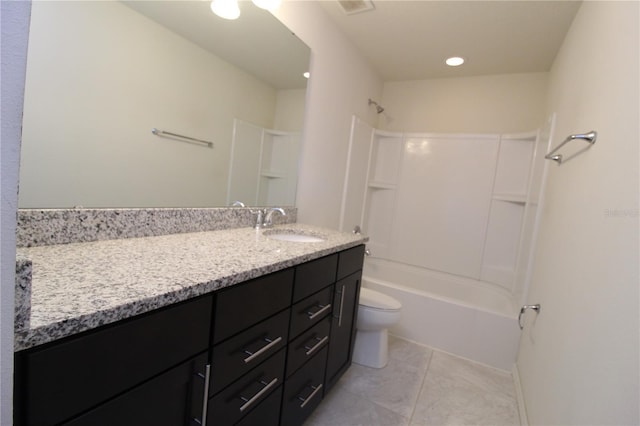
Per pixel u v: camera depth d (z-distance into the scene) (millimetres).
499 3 1813
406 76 3086
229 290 831
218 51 1408
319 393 1451
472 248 2939
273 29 1662
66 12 880
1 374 354
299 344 1219
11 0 332
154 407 666
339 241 1545
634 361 686
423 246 3146
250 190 1696
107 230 1028
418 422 1560
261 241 1296
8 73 333
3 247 344
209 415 816
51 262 760
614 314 813
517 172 2729
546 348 1390
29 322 447
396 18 2062
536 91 2719
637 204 773
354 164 2768
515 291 2434
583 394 937
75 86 922
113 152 1044
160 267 805
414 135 3158
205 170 1423
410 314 2395
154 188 1202
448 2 1850
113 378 579
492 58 2531
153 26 1128
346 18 2107
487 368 2100
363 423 1523
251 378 971
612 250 885
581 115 1422
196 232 1353
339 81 2340
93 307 538
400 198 3230
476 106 2947
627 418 687
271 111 1761
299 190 2076
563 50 2090
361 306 1938
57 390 500
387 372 1974
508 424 1588
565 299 1235
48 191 891
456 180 2998
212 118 1426
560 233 1463
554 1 1734
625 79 966
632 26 965
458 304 2236
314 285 1265
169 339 679
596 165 1120
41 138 863
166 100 1211
